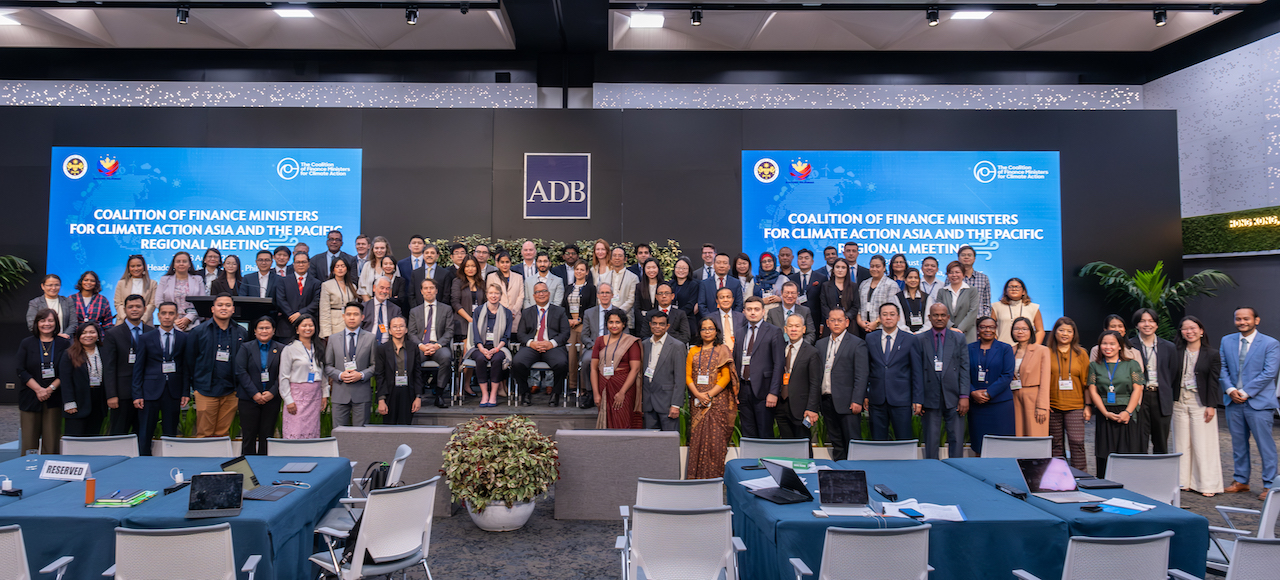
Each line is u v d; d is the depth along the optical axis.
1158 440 5.91
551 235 10.49
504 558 4.52
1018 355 6.24
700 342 7.62
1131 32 11.59
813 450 6.70
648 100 12.09
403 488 3.45
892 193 10.57
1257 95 10.59
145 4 9.91
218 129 10.39
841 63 12.15
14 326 10.17
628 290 7.75
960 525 3.20
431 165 10.51
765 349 6.16
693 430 5.91
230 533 2.96
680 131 10.63
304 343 6.15
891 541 2.91
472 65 12.02
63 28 11.02
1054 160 10.58
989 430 6.15
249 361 6.03
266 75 11.97
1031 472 3.72
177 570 2.92
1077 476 4.00
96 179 10.27
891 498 3.59
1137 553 2.92
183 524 3.20
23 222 10.26
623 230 10.52
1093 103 12.17
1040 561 3.20
